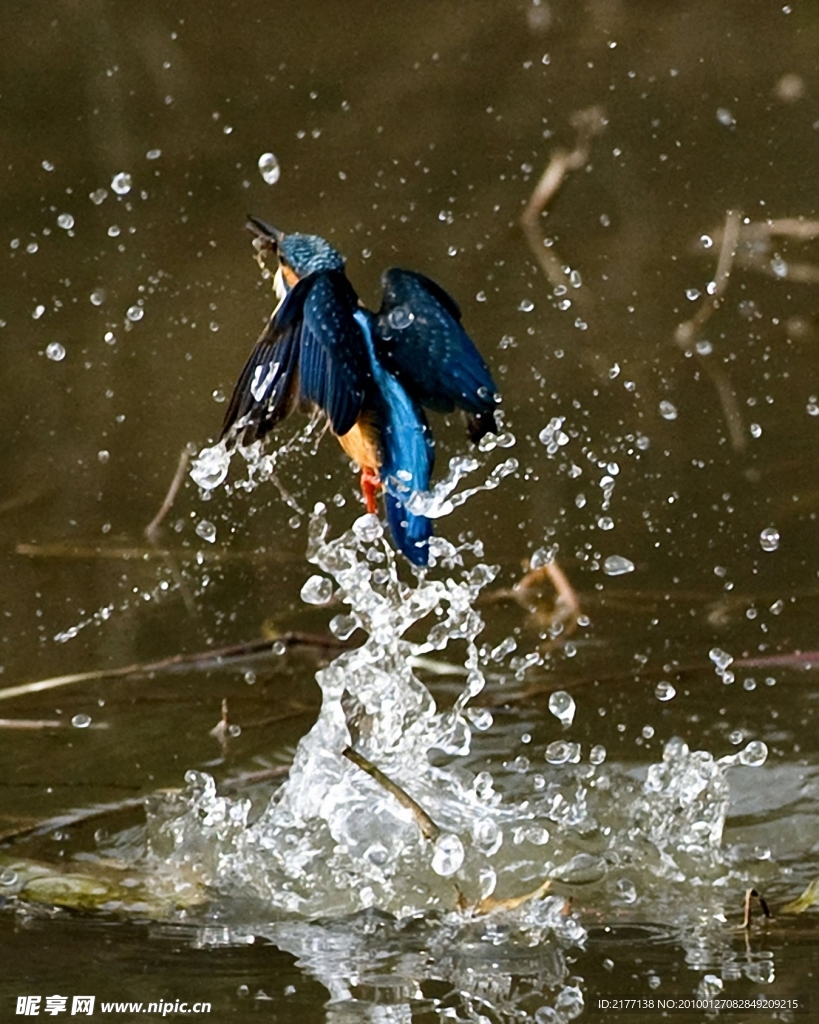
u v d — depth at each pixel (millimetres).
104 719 7566
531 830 6301
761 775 6719
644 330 12031
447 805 6496
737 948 5340
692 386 11117
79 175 15617
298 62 18422
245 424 5137
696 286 12781
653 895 5891
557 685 7777
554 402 10898
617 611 8594
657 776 6578
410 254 13578
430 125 16781
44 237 14148
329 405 5023
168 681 7988
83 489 10086
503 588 8945
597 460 10219
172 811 6496
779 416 10664
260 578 9156
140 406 11078
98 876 6023
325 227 14258
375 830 6297
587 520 9594
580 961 5270
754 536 9289
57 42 18594
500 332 12000
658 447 10320
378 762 6742
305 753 6656
